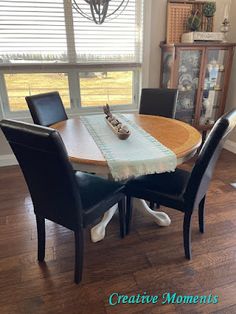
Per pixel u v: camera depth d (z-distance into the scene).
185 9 2.85
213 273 1.45
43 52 2.70
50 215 1.35
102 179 1.60
